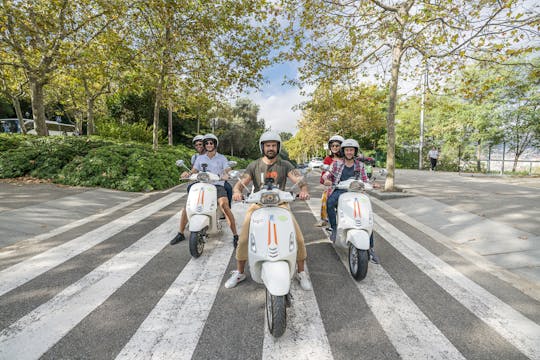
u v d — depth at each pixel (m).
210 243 4.77
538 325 2.61
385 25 8.37
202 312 2.81
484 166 20.50
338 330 2.55
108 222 5.84
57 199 7.21
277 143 3.21
